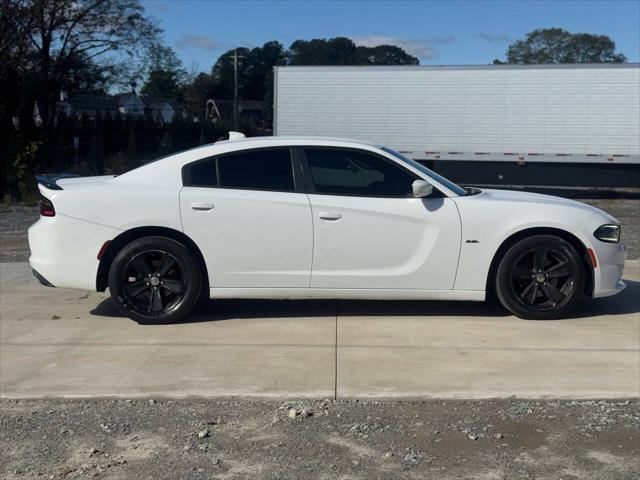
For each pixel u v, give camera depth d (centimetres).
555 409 432
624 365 502
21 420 420
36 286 779
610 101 2112
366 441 390
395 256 603
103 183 614
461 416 422
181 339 568
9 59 3166
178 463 366
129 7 3794
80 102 6400
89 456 374
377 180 611
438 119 2222
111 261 613
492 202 609
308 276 603
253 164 611
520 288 618
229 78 10344
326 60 9231
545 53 8375
